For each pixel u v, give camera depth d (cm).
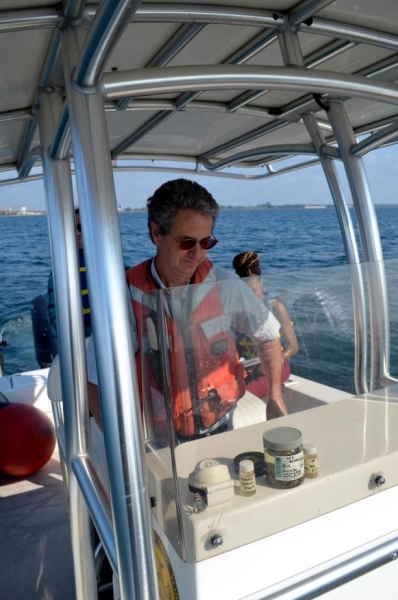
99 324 99
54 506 325
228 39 191
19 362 1171
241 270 324
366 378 142
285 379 133
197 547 115
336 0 166
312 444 130
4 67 177
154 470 133
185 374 123
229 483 119
